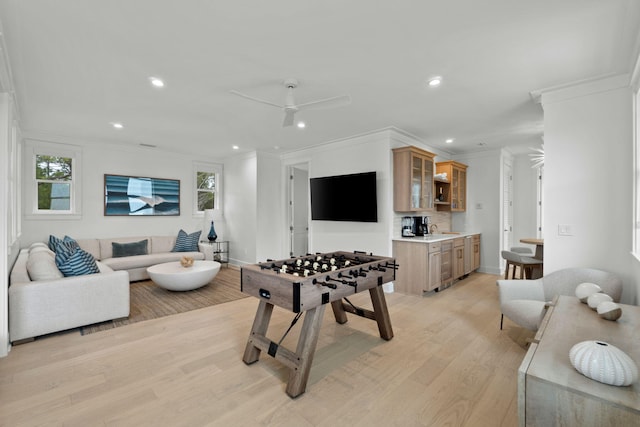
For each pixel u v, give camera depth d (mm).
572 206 2863
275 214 6438
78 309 3012
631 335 1532
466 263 5391
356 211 4781
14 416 1805
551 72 2637
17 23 1958
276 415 1842
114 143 5434
